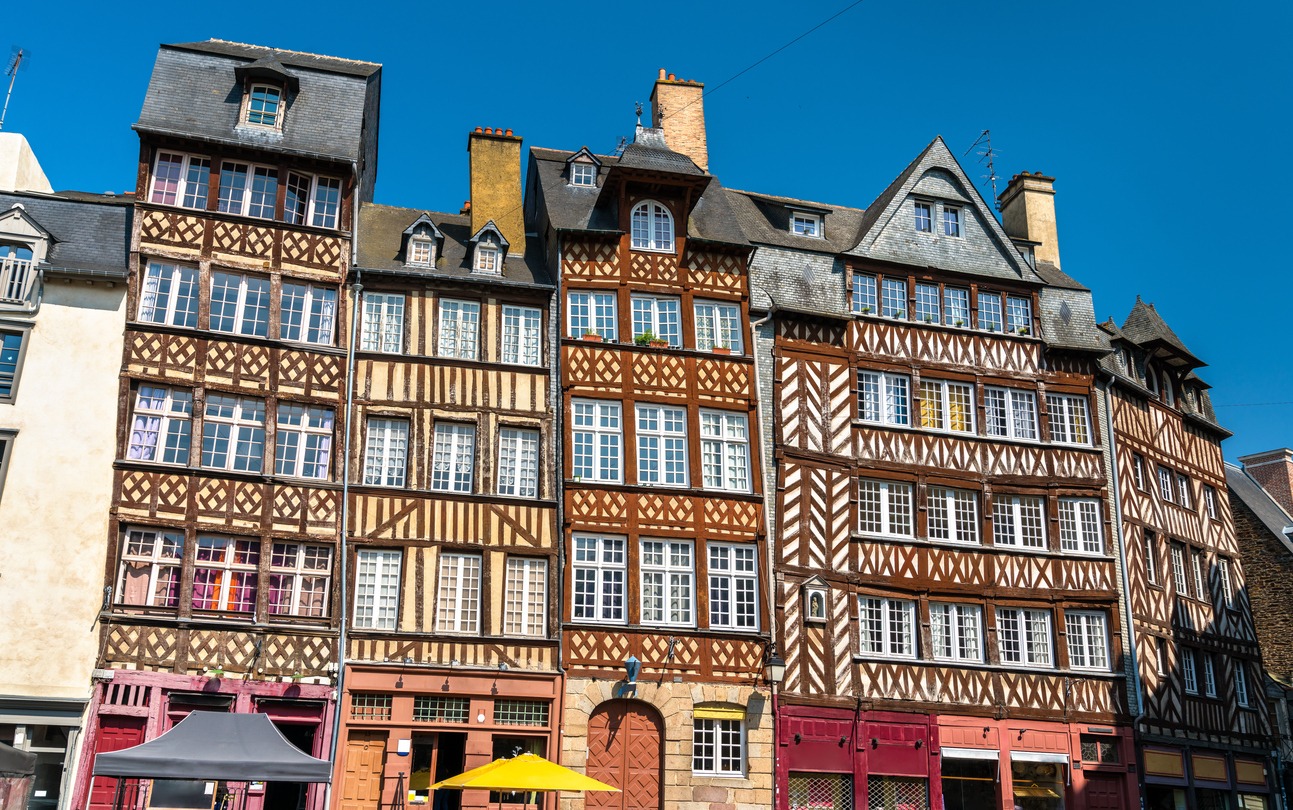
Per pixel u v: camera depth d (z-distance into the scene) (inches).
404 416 743.1
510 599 724.0
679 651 735.7
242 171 767.7
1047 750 800.9
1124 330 1018.7
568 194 853.2
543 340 784.9
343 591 697.0
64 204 747.4
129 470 684.7
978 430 862.5
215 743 575.2
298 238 760.3
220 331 726.5
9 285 707.4
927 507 832.3
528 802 701.3
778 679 739.4
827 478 806.5
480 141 865.5
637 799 711.7
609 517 748.6
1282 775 997.8
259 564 692.1
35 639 645.9
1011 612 832.3
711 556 762.2
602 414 775.1
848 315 844.6
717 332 816.9
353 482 721.6
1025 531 854.5
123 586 672.4
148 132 745.6
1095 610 847.7
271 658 676.7
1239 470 1272.1
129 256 726.5
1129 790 813.2
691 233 839.1
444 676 697.6
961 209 922.7
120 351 706.2
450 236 835.4
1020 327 900.0
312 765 579.2
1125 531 877.8
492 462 745.6
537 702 713.0
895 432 837.2
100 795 636.7
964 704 792.3
